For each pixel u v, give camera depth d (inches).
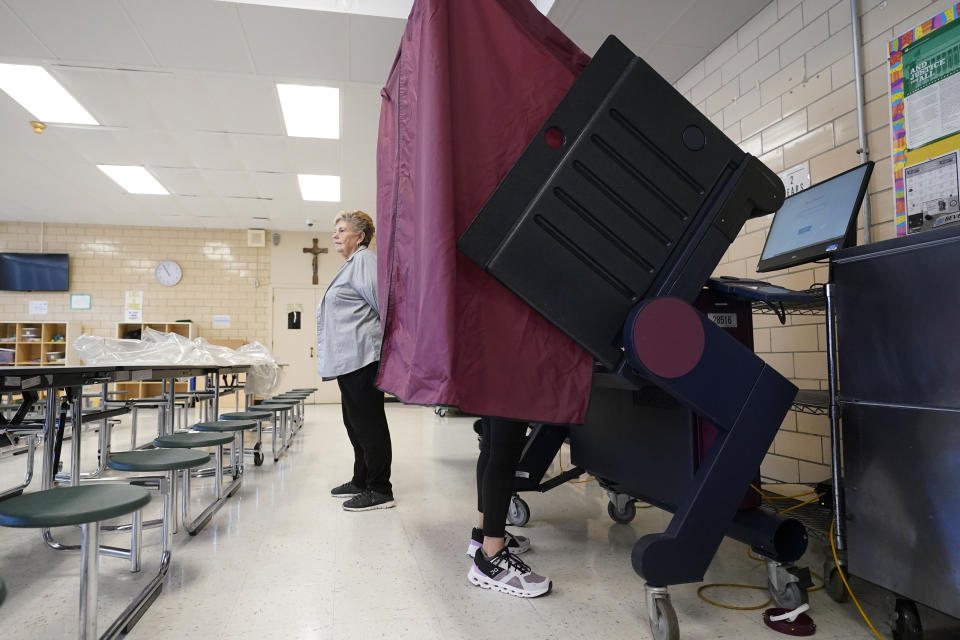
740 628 57.1
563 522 95.5
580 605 62.6
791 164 120.6
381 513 101.7
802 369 113.0
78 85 184.1
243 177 273.1
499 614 60.3
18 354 339.0
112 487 53.3
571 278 53.1
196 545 83.7
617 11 132.1
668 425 68.0
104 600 64.1
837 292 58.8
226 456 159.5
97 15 147.6
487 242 51.2
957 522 46.9
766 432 56.3
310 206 322.7
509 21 54.9
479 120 53.5
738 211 56.7
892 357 52.9
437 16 51.6
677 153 55.3
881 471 53.6
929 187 89.0
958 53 84.9
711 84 149.9
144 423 252.1
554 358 53.8
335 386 380.2
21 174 267.3
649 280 55.1
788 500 90.0
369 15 148.4
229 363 146.4
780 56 124.4
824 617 59.7
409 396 53.4
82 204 316.8
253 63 171.6
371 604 62.9
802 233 79.4
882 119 98.3
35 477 135.8
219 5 144.2
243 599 64.2
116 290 362.6
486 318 52.4
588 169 53.4
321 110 204.7
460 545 83.7
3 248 353.7
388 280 67.1
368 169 262.2
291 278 380.5
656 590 53.0
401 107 63.6
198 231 373.1
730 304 68.0
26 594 66.3
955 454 47.3
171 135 224.5
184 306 369.1
